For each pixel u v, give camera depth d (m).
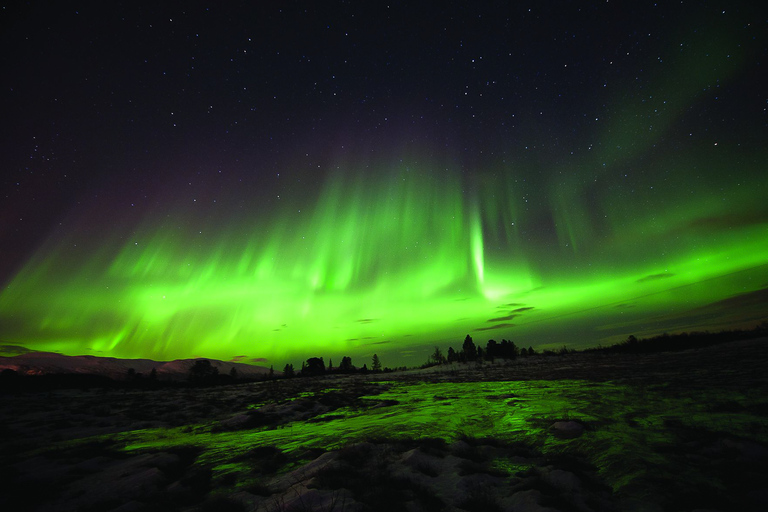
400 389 25.55
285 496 5.18
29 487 6.30
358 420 12.32
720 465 5.77
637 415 10.05
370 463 6.64
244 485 6.04
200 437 10.87
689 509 4.37
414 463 6.47
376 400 18.67
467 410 13.01
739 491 4.79
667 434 7.81
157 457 7.95
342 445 8.23
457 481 5.59
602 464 6.14
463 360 72.19
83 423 14.09
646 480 5.26
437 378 37.31
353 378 47.91
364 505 4.72
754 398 11.08
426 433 9.15
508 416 11.21
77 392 29.17
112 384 35.94
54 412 17.23
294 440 9.35
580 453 6.84
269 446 8.74
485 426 9.90
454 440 8.30
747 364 22.23
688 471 5.57
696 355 35.06
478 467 6.16
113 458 8.34
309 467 6.59
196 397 24.28
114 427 13.27
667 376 20.02
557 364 44.91
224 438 10.43
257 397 23.11
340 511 4.52
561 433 8.47
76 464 7.89
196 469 7.20
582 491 4.91
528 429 9.16
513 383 24.86
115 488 6.17
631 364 33.22
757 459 5.93
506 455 7.04
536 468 6.09
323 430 10.65
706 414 9.50
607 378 22.48
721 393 12.53
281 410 15.33
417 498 4.96
